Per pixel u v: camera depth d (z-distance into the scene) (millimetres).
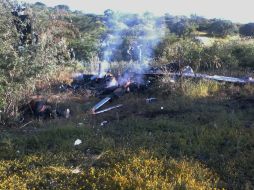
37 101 13023
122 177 7520
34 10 16812
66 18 25516
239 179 7805
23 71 12430
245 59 19781
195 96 13625
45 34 14742
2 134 10820
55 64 13539
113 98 14367
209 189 7258
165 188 7113
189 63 18844
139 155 8664
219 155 8773
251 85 14641
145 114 12312
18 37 12992
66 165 8609
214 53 19766
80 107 13547
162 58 20578
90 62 21344
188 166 8125
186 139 9680
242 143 9258
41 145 9781
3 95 12125
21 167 8500
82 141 9914
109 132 10602
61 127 10852
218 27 37719
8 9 13273
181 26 37531
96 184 7555
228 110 12055
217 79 15320
